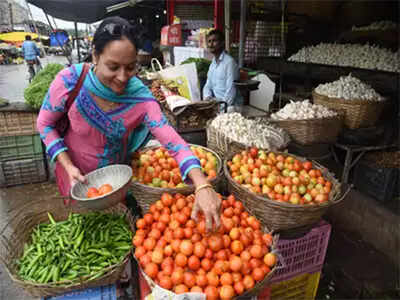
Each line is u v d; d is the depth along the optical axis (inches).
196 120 133.5
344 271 108.4
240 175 88.4
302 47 251.4
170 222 66.0
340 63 188.9
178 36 302.8
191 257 58.1
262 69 246.1
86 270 62.4
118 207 76.3
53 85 62.9
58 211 77.2
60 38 292.4
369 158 133.3
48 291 57.0
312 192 81.7
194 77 143.9
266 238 65.4
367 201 124.7
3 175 160.6
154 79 150.7
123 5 267.3
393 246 112.4
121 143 74.0
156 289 54.9
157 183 80.4
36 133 160.6
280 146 107.7
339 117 134.1
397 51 179.6
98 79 60.1
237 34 270.4
